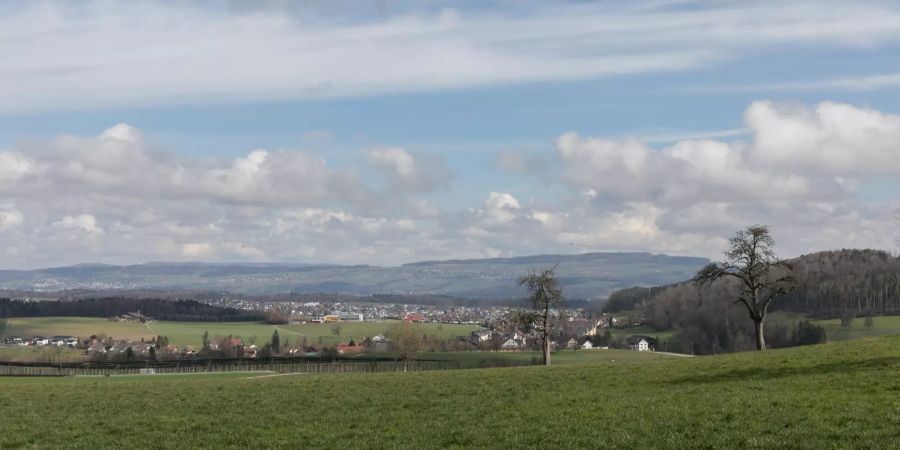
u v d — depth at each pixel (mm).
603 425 33125
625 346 182000
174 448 34406
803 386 38906
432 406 43188
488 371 63906
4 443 37500
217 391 56281
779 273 85500
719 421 31766
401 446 31859
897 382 37312
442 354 169125
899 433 27281
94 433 39281
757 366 49500
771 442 27531
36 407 50000
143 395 55344
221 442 35125
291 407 45594
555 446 30000
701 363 55656
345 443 33219
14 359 174750
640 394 41938
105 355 182750
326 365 150500
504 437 32438
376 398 48000
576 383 50281
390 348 174625
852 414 30734
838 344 60688
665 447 28344
